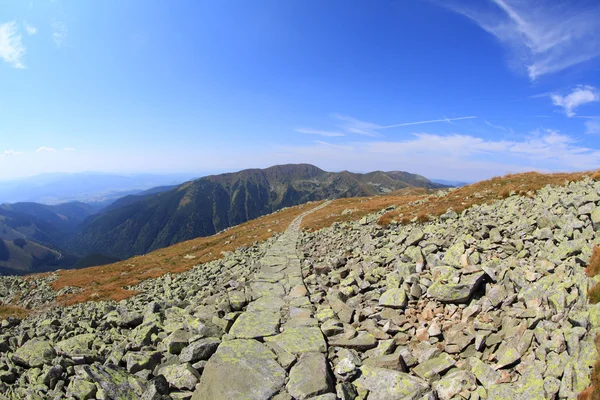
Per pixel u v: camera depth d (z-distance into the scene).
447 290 4.14
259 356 3.46
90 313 7.31
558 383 2.42
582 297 3.01
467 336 3.39
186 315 4.80
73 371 3.39
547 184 10.94
